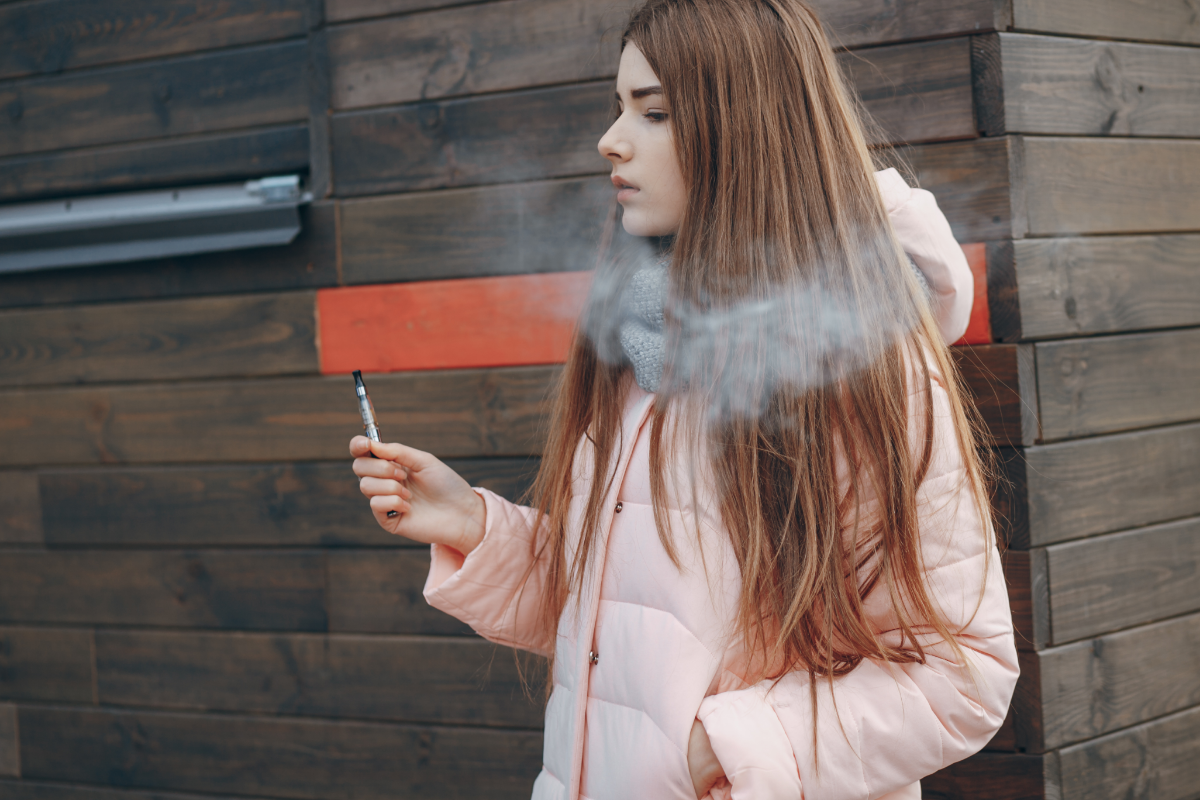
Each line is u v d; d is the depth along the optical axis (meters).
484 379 1.72
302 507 1.85
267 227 1.84
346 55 1.80
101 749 1.99
